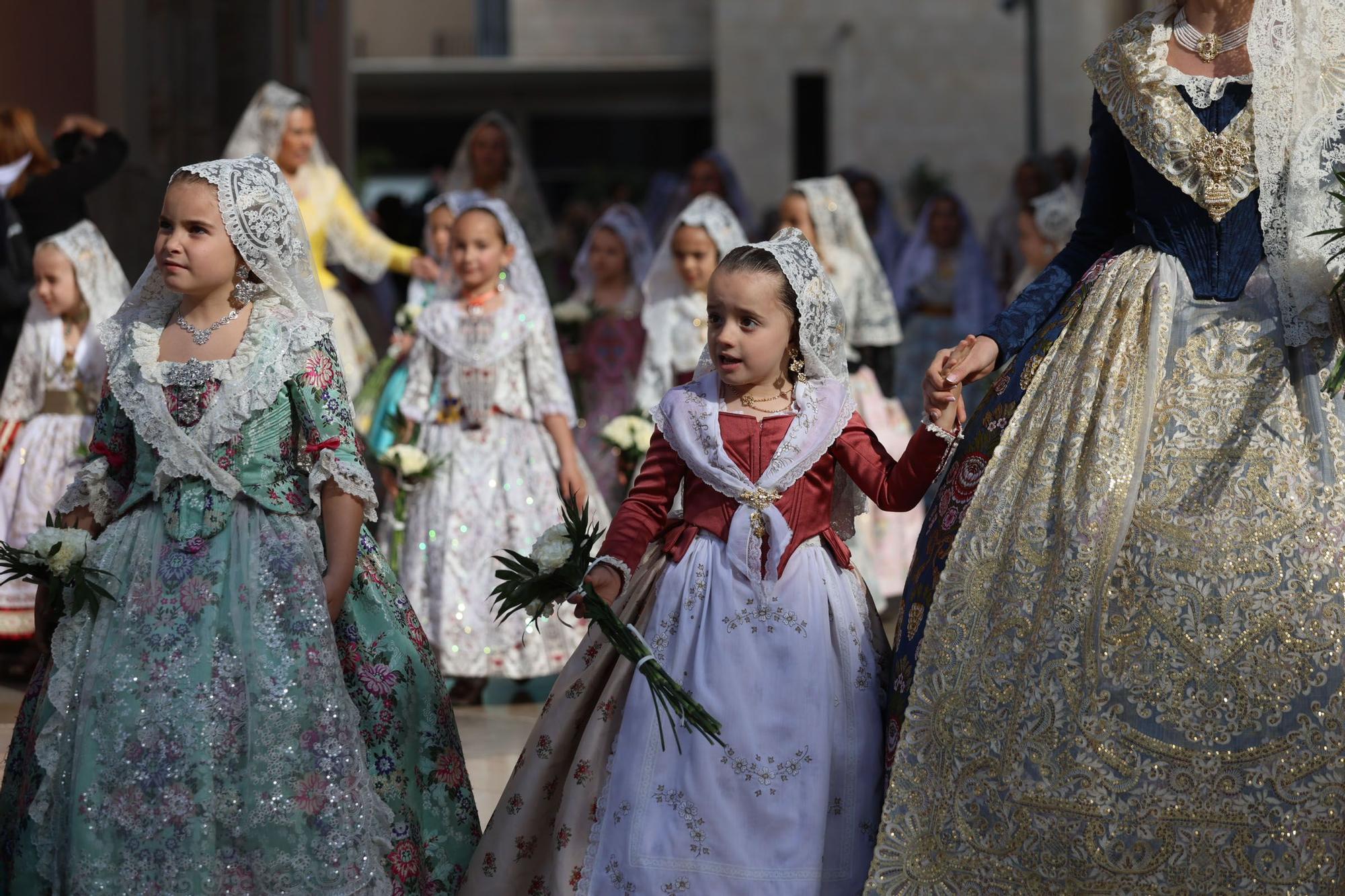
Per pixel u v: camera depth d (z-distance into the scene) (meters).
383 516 6.34
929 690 3.28
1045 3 27.92
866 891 3.21
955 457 3.57
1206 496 3.16
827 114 29.17
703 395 3.69
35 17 9.37
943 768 3.23
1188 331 3.34
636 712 3.38
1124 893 3.05
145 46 11.04
